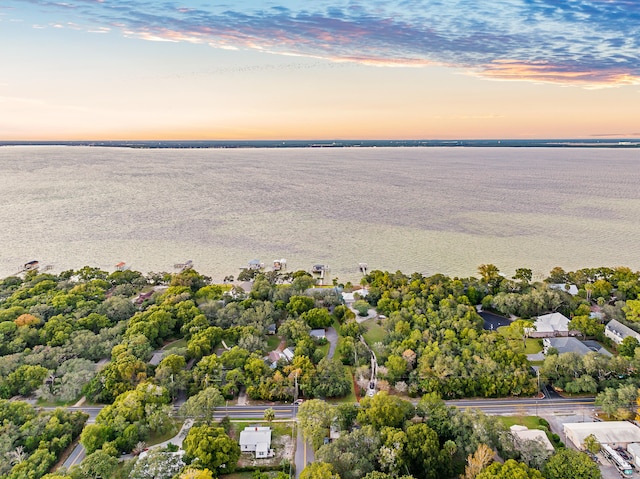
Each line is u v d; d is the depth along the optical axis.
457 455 81.62
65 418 89.69
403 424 86.50
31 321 129.00
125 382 102.12
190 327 130.38
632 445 81.69
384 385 104.25
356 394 105.44
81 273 178.62
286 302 153.75
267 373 107.19
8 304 143.50
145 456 76.62
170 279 178.38
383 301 151.00
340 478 73.00
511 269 196.12
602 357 106.44
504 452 78.75
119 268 199.12
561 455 75.19
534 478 69.19
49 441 83.38
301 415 86.62
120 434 83.44
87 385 103.00
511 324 132.00
